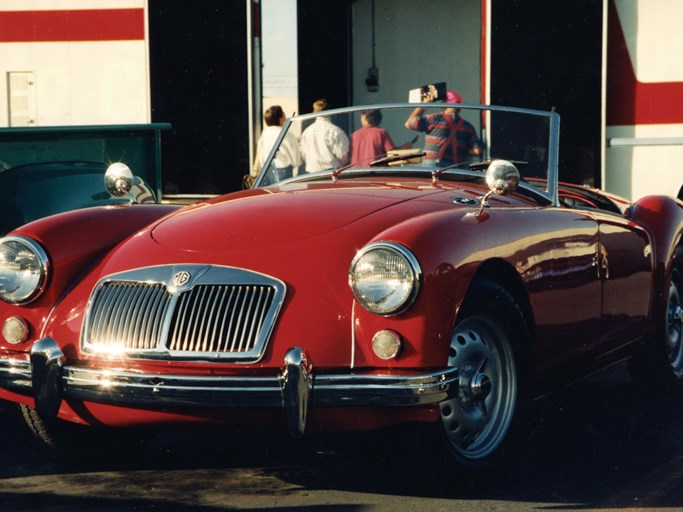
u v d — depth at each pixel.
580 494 4.28
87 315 4.22
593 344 5.14
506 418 4.42
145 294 4.16
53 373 4.14
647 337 5.81
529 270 4.48
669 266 5.89
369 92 13.87
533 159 5.37
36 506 4.15
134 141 6.88
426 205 4.56
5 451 4.97
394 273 3.90
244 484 4.42
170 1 12.41
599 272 5.11
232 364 3.96
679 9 11.66
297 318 3.97
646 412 5.72
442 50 13.79
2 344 4.37
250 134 12.44
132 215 4.79
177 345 4.03
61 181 6.66
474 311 4.21
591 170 11.80
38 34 12.46
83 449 4.71
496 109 5.46
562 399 6.04
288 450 4.91
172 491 4.34
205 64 12.44
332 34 13.74
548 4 11.86
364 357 3.93
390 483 4.41
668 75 11.72
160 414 4.04
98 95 12.50
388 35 13.80
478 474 4.26
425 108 5.53
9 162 6.55
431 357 3.92
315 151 5.66
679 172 11.78
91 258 4.48
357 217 4.37
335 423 3.93
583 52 11.79
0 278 4.37
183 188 12.59
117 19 12.44
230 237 4.30
